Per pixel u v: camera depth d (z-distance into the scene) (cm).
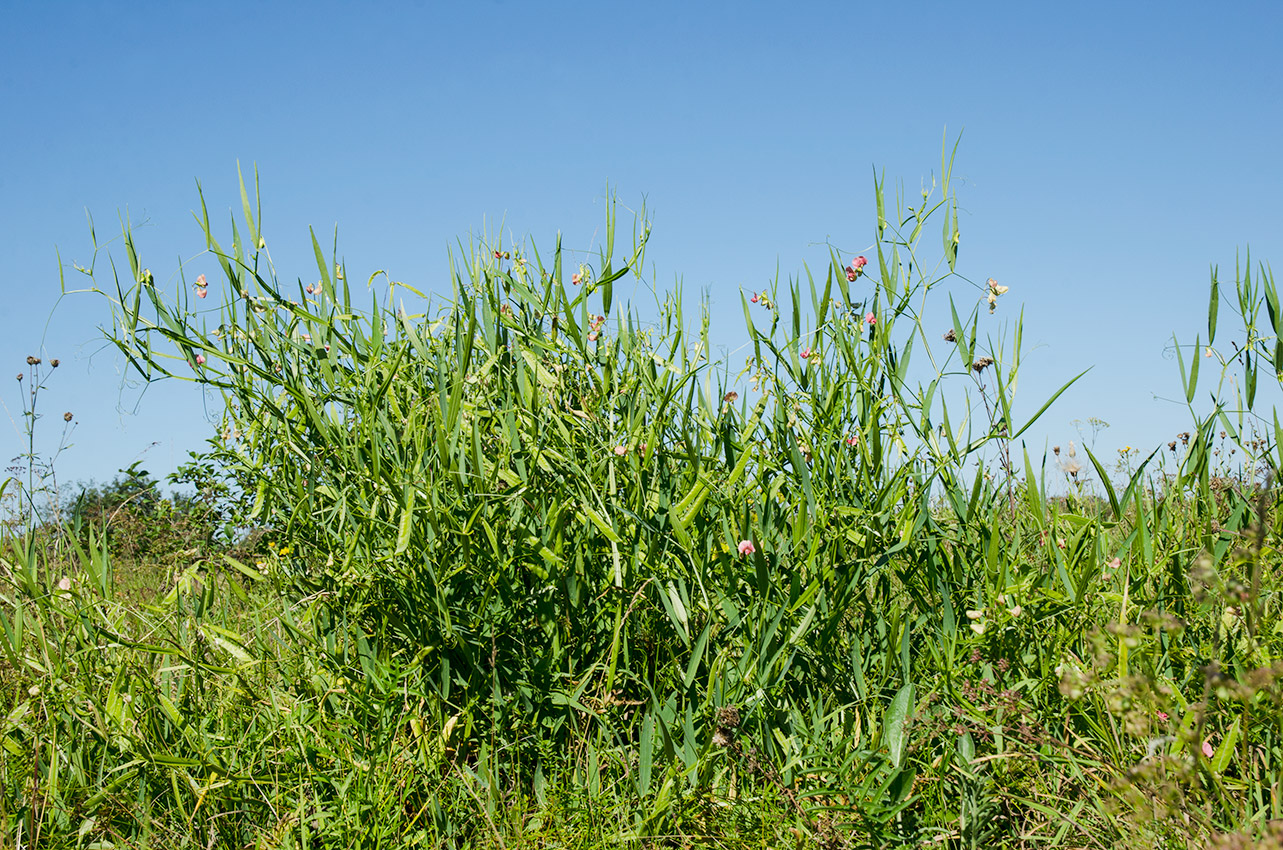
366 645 290
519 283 312
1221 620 245
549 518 277
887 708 257
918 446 277
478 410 301
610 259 304
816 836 229
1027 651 274
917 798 235
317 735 268
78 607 279
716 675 257
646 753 249
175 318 295
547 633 284
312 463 294
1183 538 269
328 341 302
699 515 277
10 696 306
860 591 282
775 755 251
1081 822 230
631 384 297
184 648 289
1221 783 213
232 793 261
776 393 283
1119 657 216
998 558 269
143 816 254
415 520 272
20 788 262
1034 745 250
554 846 235
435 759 258
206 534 417
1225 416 262
